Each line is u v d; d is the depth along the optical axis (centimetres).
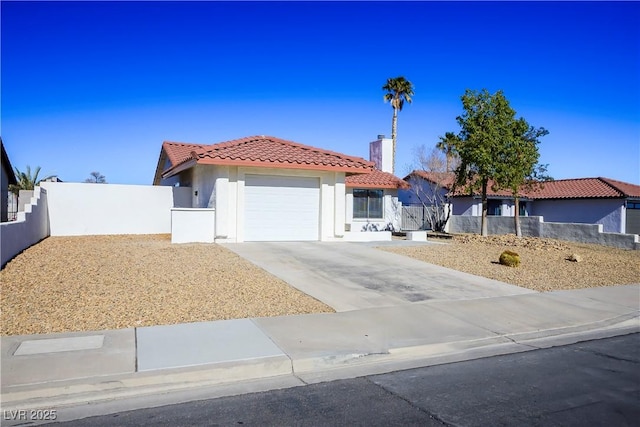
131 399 534
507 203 3453
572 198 3228
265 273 1198
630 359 705
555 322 897
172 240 1703
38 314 796
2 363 595
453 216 3169
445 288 1138
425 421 488
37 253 1417
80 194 2175
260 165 1695
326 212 1870
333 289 1076
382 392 564
